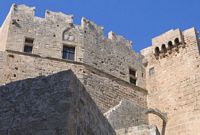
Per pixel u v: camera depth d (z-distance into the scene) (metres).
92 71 36.34
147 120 35.66
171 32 40.22
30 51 35.22
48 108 13.95
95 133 15.25
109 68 37.94
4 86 15.33
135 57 41.22
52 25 37.38
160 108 37.16
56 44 36.34
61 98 14.02
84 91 15.19
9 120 14.18
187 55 37.88
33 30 36.28
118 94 37.03
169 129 35.16
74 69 35.44
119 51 40.09
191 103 34.81
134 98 38.00
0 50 35.62
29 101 14.46
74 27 38.22
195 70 36.25
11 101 14.74
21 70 33.44
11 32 35.28
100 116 16.39
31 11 37.31
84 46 37.34
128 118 31.33
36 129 13.59
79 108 14.32
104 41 39.47
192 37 38.50
